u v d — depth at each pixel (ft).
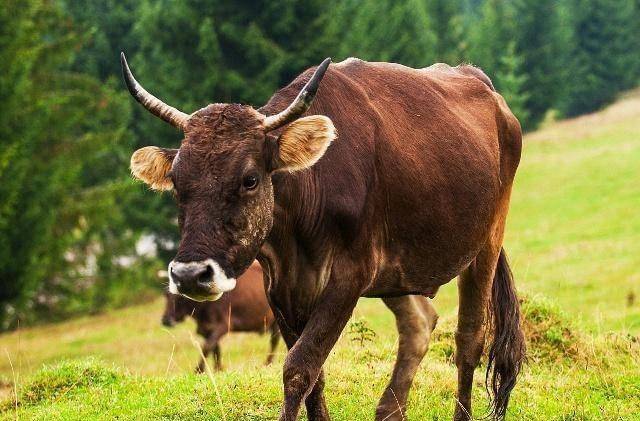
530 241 168.25
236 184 29.71
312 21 171.42
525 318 57.67
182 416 43.60
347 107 34.96
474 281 42.09
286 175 32.32
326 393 47.09
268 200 30.86
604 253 147.74
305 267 33.78
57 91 156.56
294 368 32.01
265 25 169.89
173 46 173.27
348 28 194.18
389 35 252.83
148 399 47.21
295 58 169.07
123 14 231.50
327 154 33.40
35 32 133.80
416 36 278.05
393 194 35.53
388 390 41.75
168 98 171.01
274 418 42.55
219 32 169.27
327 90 34.71
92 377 52.34
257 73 169.78
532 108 360.07
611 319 93.71
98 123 177.88
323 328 32.83
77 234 160.66
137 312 174.50
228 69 168.86
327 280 33.53
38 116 133.80
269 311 94.89
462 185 38.37
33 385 51.78
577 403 45.14
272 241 33.06
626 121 334.85
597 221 178.09
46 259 137.69
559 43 358.84
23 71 126.62
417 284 38.11
